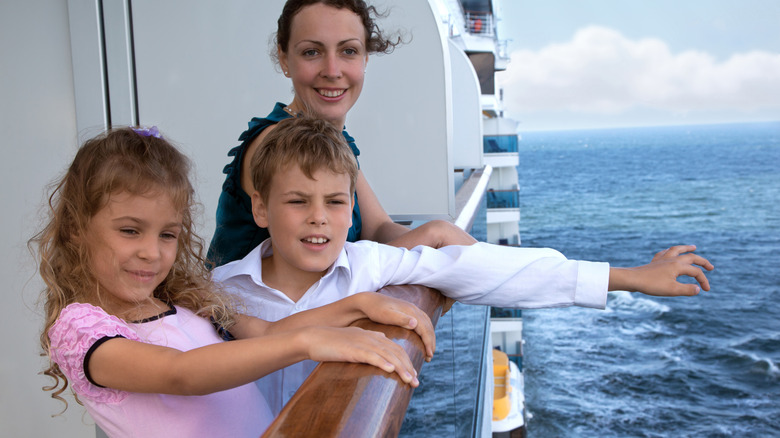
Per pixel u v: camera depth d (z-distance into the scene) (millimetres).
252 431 1257
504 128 18578
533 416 31891
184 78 2830
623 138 128625
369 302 1155
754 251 65875
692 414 31812
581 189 99688
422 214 3080
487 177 6023
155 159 1157
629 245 74500
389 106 3055
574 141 129750
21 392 2641
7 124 2693
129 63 2775
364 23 1991
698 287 1463
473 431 3219
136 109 2824
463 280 1510
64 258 1178
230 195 1780
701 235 75188
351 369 843
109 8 2727
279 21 2023
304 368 1508
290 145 1421
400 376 830
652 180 101250
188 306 1358
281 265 1564
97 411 1097
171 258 1212
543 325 43750
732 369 36594
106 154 1134
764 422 31172
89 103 2713
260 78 2834
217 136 2859
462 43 15938
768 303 46719
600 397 33625
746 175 100062
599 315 44969
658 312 44469
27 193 2693
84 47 2689
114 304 1188
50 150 2705
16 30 2670
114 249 1136
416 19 2990
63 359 1074
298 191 1420
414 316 1118
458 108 6465
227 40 2824
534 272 1517
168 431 1120
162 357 1011
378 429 672
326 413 682
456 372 2410
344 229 1477
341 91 1993
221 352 985
